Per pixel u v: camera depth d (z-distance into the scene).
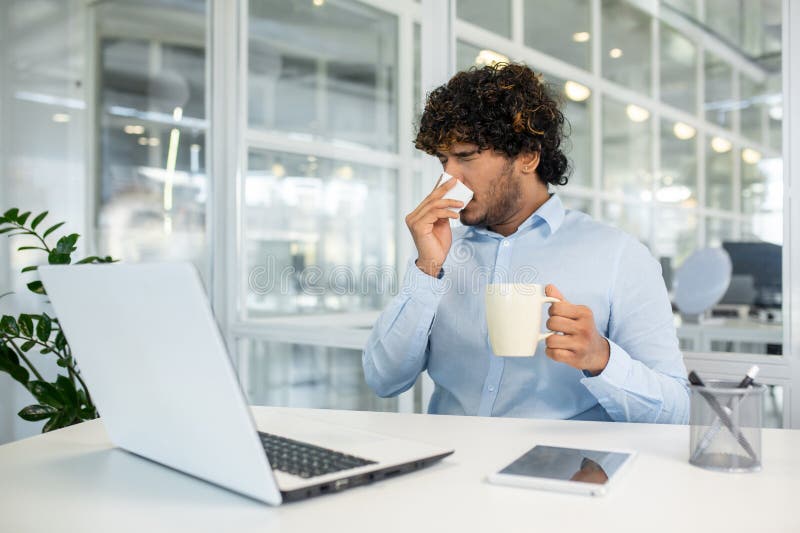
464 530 0.59
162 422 0.75
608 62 2.62
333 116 2.49
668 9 2.53
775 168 2.05
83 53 2.78
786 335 1.78
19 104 2.66
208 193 2.76
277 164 2.63
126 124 2.82
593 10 2.50
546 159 1.43
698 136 2.82
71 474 0.79
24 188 2.69
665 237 3.12
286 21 2.61
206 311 0.61
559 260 1.40
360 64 2.43
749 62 2.30
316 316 2.53
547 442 0.90
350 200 2.45
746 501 0.65
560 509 0.64
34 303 2.74
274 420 1.00
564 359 1.00
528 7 2.28
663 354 1.28
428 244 1.28
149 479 0.77
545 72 2.36
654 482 0.72
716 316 2.14
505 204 1.37
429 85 2.21
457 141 1.31
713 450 0.77
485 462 0.80
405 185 2.31
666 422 1.13
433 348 1.45
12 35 2.63
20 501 0.69
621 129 2.81
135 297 0.69
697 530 0.58
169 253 2.81
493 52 2.16
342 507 0.65
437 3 2.20
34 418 1.95
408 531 0.59
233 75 2.73
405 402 2.25
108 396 0.85
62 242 2.07
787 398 1.76
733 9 2.36
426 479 0.74
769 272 1.88
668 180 3.04
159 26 2.79
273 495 0.64
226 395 0.63
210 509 0.66
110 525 0.62
